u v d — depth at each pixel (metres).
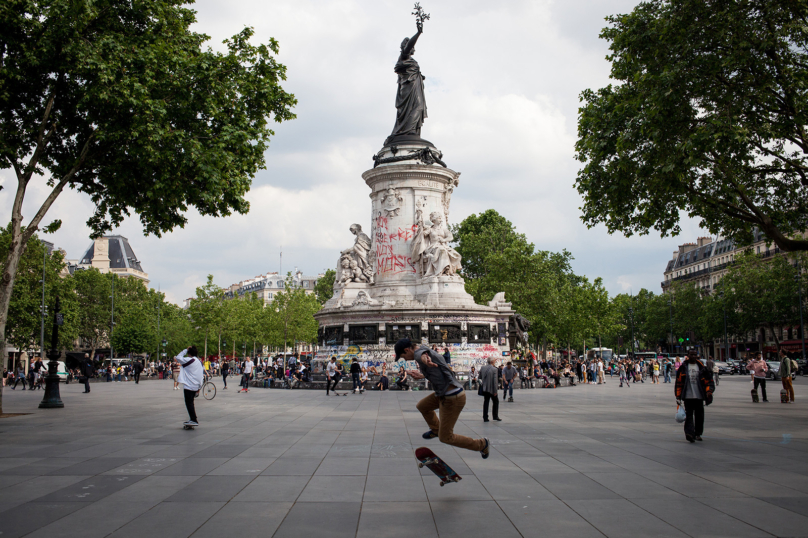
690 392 13.86
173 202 23.69
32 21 20.16
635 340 128.38
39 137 21.59
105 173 23.84
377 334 38.38
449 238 41.25
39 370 43.81
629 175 23.39
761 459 11.53
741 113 20.67
